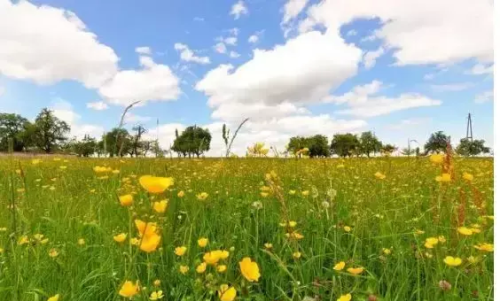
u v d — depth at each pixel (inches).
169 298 91.0
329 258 114.0
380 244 117.7
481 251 92.9
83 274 98.5
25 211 145.3
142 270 102.7
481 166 349.1
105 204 157.6
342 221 135.6
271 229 139.3
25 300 80.2
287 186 205.6
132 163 258.1
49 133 2428.6
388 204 161.3
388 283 87.7
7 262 97.8
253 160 279.9
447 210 136.1
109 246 108.2
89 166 327.0
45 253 106.7
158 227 108.1
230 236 121.7
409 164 287.0
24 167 317.7
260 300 84.9
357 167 303.1
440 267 87.3
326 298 87.5
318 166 310.0
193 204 152.1
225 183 214.1
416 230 118.0
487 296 77.6
